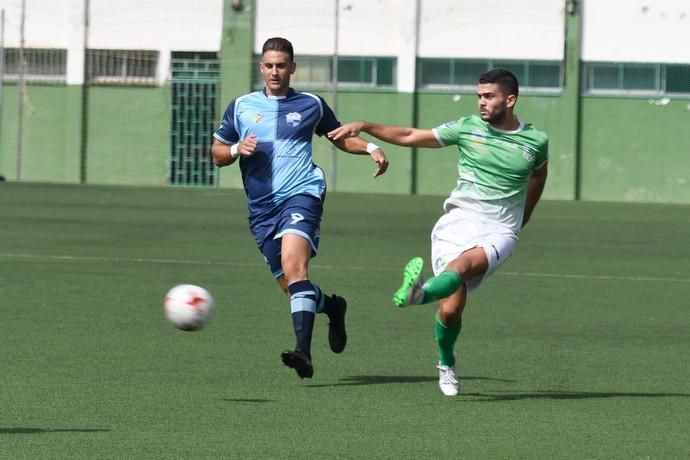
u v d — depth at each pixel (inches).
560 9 3713.1
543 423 697.6
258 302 1239.5
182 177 3892.7
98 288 1322.6
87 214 2463.1
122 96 3909.9
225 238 1994.3
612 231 2357.3
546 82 3745.1
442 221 810.8
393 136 813.9
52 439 627.5
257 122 832.9
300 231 812.0
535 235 2229.3
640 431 678.5
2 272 1444.4
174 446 617.0
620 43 3705.7
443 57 3784.5
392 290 1368.1
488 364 917.2
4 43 3927.2
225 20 3838.6
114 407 717.3
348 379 836.0
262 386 800.3
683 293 1395.2
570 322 1151.6
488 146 796.6
